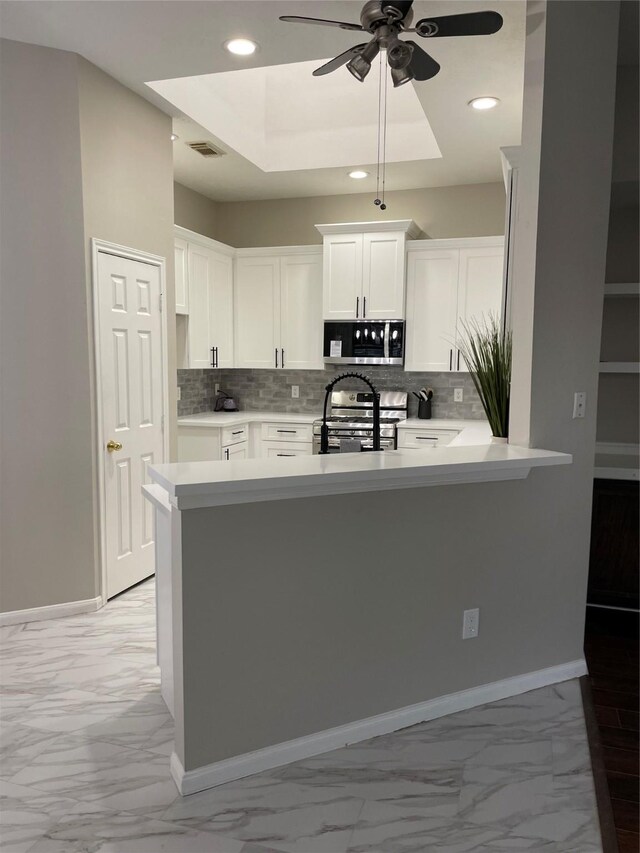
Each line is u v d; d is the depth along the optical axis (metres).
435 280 5.23
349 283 5.38
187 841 1.77
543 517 2.60
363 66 2.49
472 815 1.89
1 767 2.10
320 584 2.13
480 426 4.98
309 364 5.66
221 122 4.30
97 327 3.34
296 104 4.84
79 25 2.86
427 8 2.74
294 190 5.59
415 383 5.64
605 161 2.54
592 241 2.55
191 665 1.92
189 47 3.06
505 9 2.72
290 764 2.12
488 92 3.48
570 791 2.00
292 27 2.87
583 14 2.39
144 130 3.68
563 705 2.52
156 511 2.39
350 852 1.74
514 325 2.58
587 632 3.21
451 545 2.39
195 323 5.09
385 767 2.12
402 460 2.21
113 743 2.23
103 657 2.89
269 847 1.75
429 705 2.41
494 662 2.56
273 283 5.70
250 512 1.97
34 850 1.73
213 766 2.00
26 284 3.12
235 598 1.98
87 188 3.23
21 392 3.16
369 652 2.27
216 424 5.09
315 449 5.42
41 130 3.08
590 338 2.61
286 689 2.11
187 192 5.51
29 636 3.11
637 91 3.09
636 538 3.22
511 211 3.04
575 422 2.62
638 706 2.52
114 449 3.50
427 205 5.49
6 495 3.19
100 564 3.45
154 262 3.82
